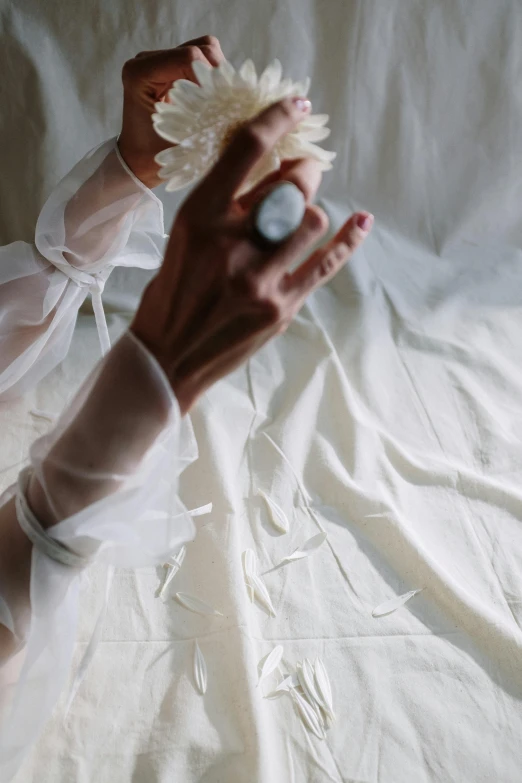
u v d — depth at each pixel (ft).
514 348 3.39
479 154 3.71
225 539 2.42
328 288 3.62
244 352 1.53
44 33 3.10
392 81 3.51
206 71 1.43
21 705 1.79
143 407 1.55
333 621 2.30
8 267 2.36
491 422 2.97
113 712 2.06
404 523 2.53
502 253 3.91
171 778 1.95
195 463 2.64
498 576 2.46
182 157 1.53
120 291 3.52
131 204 2.35
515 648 2.24
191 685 2.12
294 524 2.55
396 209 3.82
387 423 2.96
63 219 2.33
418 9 3.36
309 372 3.11
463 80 3.54
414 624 2.31
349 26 3.36
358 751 2.04
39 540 1.69
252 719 2.03
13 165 3.33
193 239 1.40
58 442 1.64
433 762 2.03
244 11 3.26
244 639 2.19
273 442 2.79
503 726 2.12
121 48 3.20
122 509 1.67
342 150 3.66
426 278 3.73
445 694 2.17
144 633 2.22
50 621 1.75
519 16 3.43
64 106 3.25
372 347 3.27
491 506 2.65
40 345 2.54
